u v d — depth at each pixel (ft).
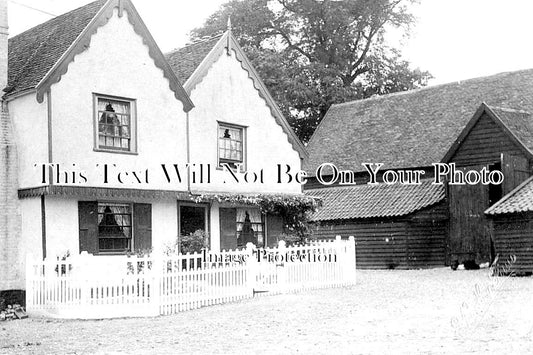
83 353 39.01
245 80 83.66
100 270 55.16
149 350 39.04
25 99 63.36
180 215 74.38
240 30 166.71
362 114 140.05
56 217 62.54
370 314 50.57
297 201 85.71
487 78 128.47
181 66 81.56
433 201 106.73
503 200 86.22
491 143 101.50
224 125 80.89
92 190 64.13
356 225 112.06
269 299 62.59
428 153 119.24
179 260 57.67
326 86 158.51
